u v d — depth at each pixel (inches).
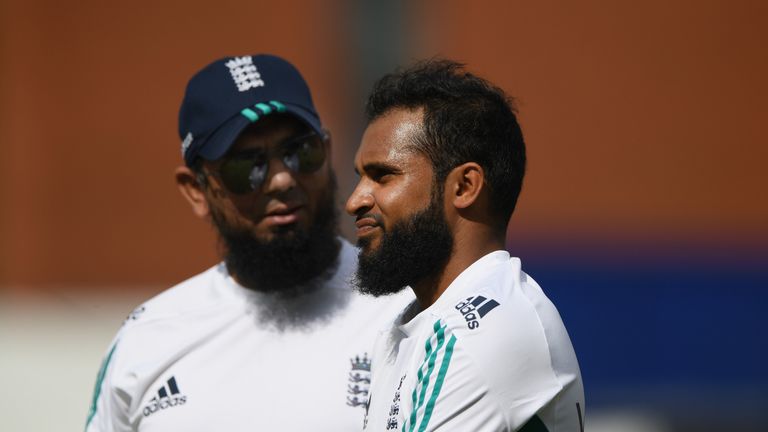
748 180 1150.3
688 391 1117.7
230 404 417.4
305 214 433.1
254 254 427.8
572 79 1132.5
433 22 1130.0
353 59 1132.5
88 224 1109.7
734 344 1133.1
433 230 348.5
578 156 1134.4
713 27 1147.3
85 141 1111.0
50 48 1104.2
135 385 426.3
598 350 1121.4
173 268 1111.0
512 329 331.9
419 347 344.5
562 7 1129.4
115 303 1102.4
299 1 1119.6
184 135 446.0
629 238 1137.4
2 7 1097.4
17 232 1105.4
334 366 419.8
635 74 1139.3
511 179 355.6
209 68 443.2
